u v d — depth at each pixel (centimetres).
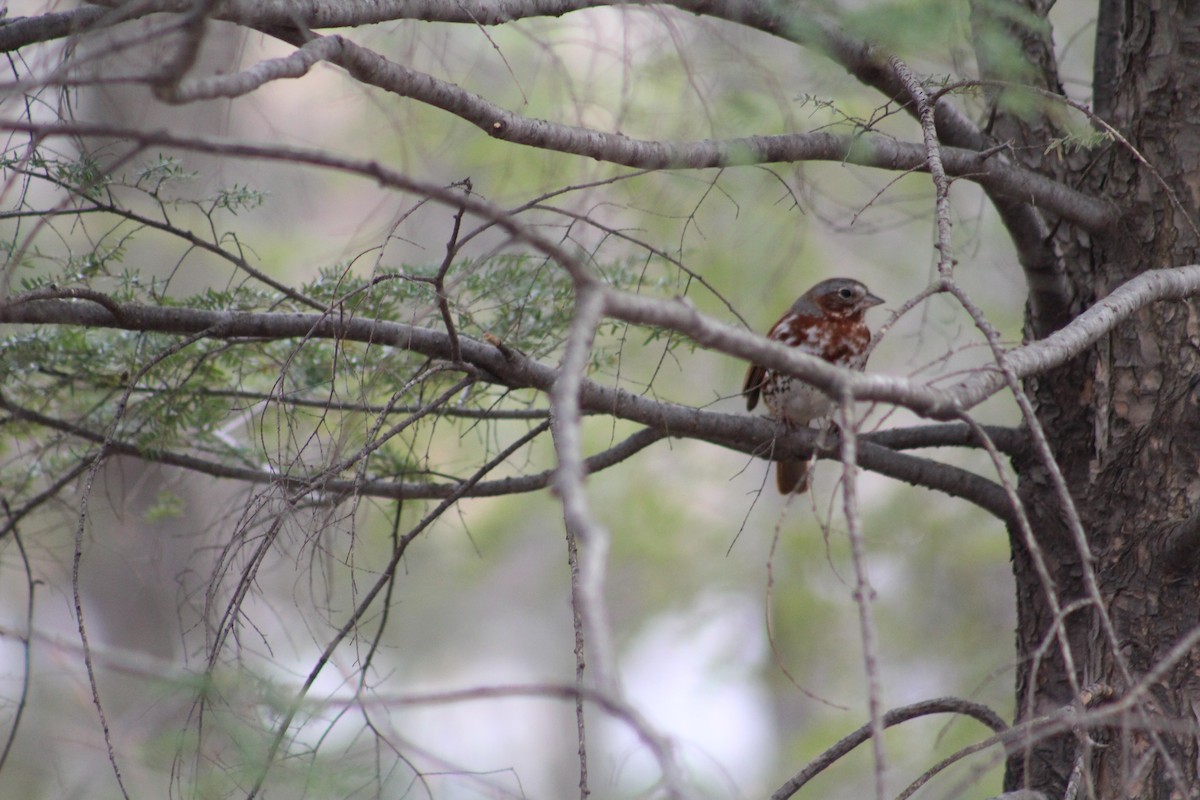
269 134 1204
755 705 2422
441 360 870
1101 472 894
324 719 631
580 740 634
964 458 2034
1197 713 802
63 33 738
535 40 877
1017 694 948
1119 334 895
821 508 2047
